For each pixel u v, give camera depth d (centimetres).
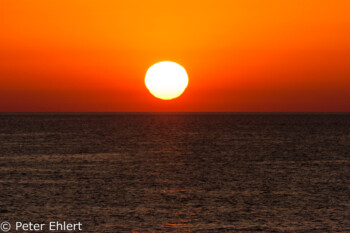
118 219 7050
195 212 7469
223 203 8100
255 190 9306
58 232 6450
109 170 12069
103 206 7850
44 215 7262
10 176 10981
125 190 9256
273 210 7612
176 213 7406
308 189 9431
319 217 7188
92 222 6888
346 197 8638
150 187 9612
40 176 11012
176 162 13825
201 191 9181
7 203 8006
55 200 8281
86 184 9931
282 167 12781
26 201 8181
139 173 11550
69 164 13288
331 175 11300
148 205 7931
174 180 10506
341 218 7131
